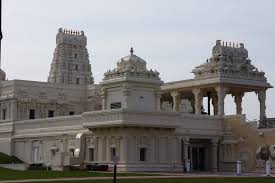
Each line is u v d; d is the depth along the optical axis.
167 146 95.62
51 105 132.75
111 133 92.88
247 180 62.28
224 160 103.06
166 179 61.31
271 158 95.69
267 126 109.75
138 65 99.81
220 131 104.31
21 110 128.38
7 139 122.56
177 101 119.12
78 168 91.19
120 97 98.38
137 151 91.56
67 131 105.06
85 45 158.12
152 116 92.19
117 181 55.88
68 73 153.12
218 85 108.94
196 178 65.00
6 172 75.06
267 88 114.38
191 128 99.88
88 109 136.88
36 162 112.56
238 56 114.44
